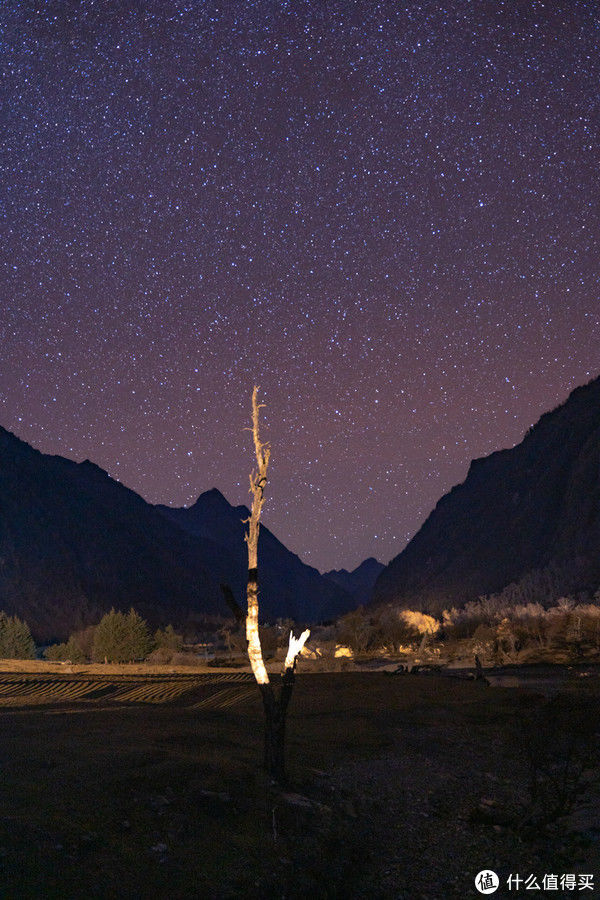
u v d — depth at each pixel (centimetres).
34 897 522
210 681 2094
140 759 846
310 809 800
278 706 890
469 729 1379
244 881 616
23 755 857
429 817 879
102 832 643
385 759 1117
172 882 588
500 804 946
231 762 888
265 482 950
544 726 1259
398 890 672
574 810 930
